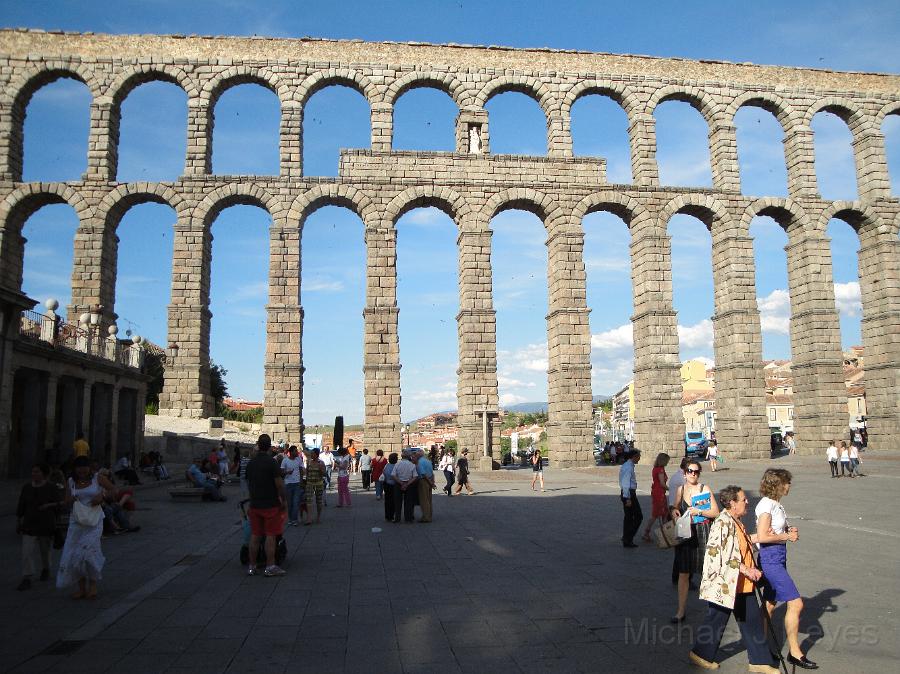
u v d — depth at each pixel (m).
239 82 49.69
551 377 49.50
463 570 14.23
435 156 49.31
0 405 25.45
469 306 48.00
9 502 22.69
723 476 37.66
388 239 48.00
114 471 33.56
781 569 8.82
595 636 9.69
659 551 16.27
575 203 49.88
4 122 47.00
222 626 10.20
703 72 53.16
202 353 46.75
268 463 14.12
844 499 25.98
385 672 8.28
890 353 52.81
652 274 49.28
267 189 47.59
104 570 14.44
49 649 9.12
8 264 46.12
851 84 55.44
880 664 8.56
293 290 46.56
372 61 49.91
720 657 8.97
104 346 37.28
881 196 54.25
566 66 51.59
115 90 48.06
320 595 12.13
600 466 48.03
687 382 116.75
